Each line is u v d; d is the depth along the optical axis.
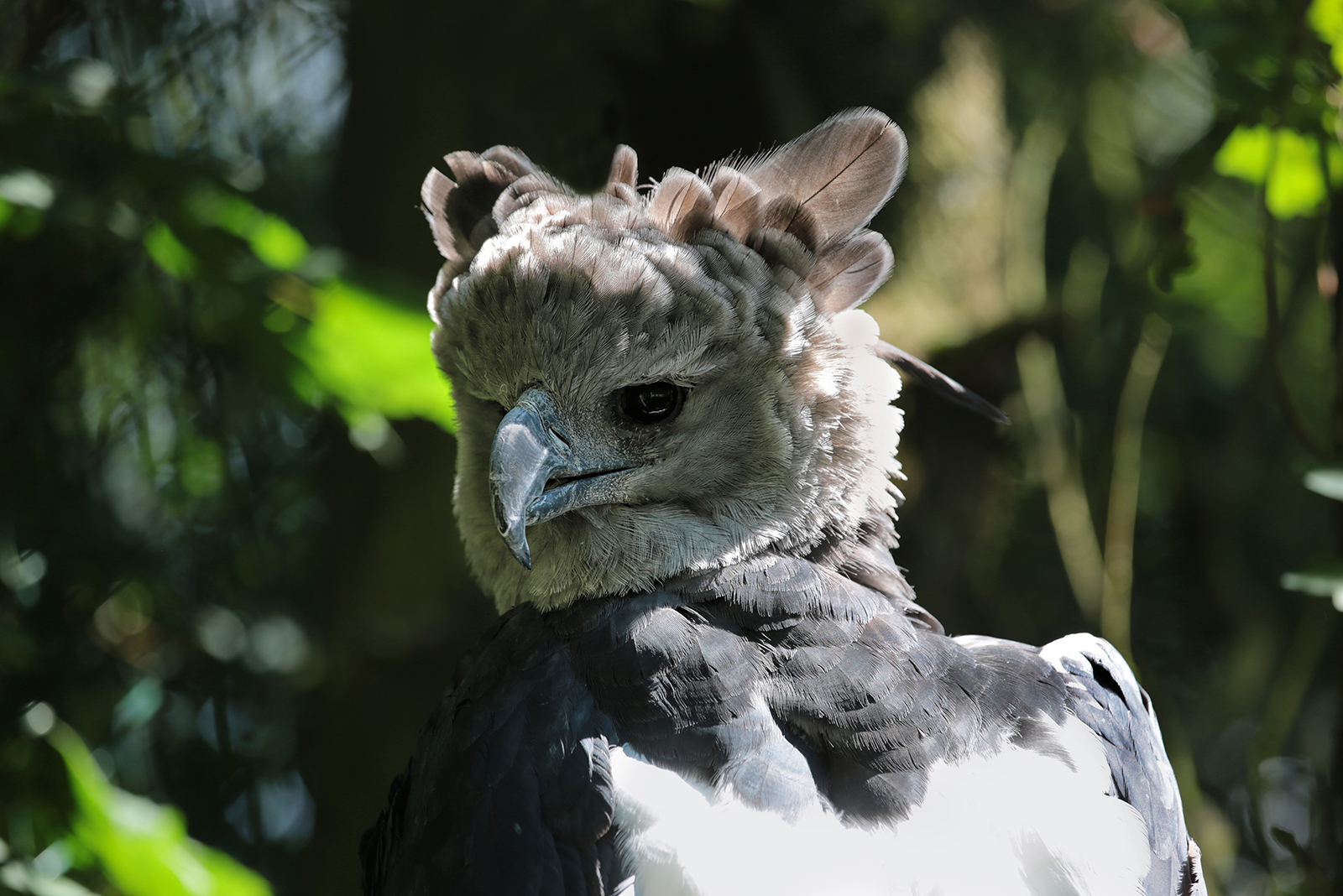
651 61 9.55
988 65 10.34
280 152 10.13
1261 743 8.60
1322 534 11.02
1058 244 11.80
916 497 9.85
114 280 9.12
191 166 7.59
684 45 9.53
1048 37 11.00
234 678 10.18
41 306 8.79
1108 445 10.62
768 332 5.39
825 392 5.48
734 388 5.38
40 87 7.15
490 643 5.40
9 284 8.71
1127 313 9.95
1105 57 11.04
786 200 5.61
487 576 5.86
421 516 9.03
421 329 7.48
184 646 10.17
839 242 5.69
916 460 9.84
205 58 9.73
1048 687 5.23
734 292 5.33
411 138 9.29
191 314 9.13
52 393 9.20
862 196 5.72
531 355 5.34
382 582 9.04
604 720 4.84
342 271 7.52
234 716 10.27
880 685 4.85
